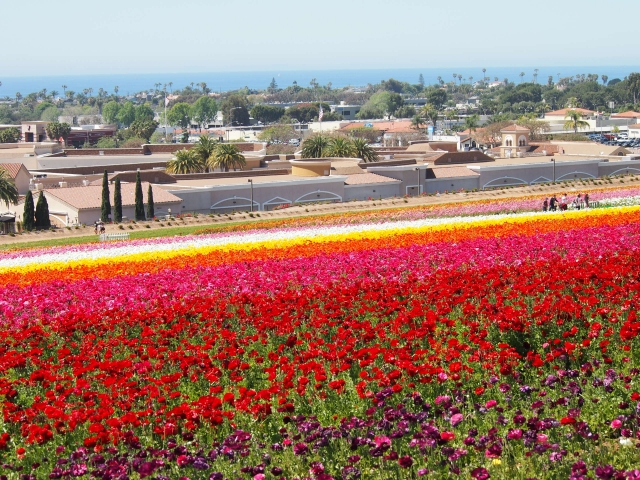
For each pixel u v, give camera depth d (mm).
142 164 102250
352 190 87812
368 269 27062
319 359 16766
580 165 102250
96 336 20359
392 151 121938
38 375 15594
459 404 14258
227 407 14680
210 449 13289
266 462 12500
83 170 100500
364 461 12758
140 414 13227
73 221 73750
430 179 93375
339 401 15109
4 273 32938
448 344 16438
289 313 19781
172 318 20234
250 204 81562
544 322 17422
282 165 107312
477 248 30766
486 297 20438
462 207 64000
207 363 16062
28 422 14102
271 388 13867
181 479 11820
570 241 31500
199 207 78875
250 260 32844
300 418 13398
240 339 18391
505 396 14570
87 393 14594
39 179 91750
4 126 191375
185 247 41406
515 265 24641
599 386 14508
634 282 20750
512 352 15672
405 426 12945
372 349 15359
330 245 36531
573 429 12883
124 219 73625
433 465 12242
